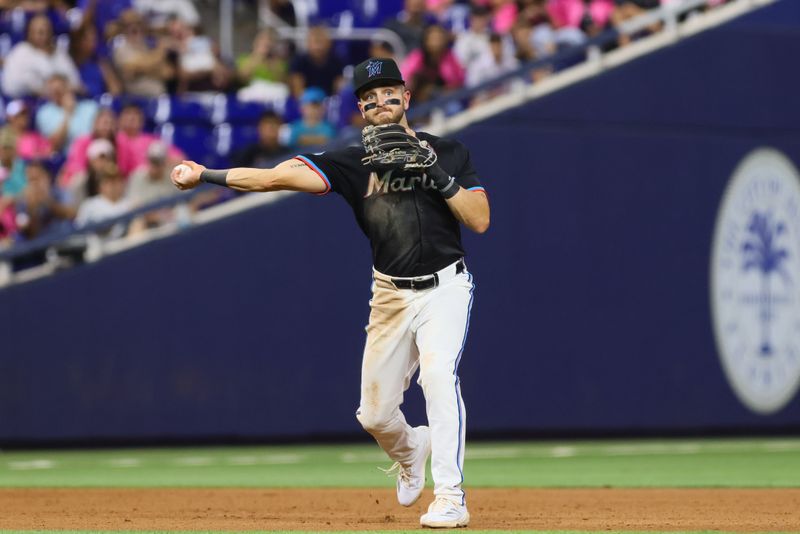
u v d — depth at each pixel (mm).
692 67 51750
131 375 44969
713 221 51781
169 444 45281
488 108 48688
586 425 49531
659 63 51188
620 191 50344
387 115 20000
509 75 48625
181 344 45375
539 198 49000
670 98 51375
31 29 53812
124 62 56000
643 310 50531
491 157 48250
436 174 19656
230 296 45812
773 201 53250
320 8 64438
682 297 51188
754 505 25281
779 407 53000
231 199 49406
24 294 44281
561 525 20469
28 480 34000
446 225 20250
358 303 47188
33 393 44281
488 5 61094
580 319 49500
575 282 49469
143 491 29953
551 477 34219
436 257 20125
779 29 53688
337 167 20312
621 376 50125
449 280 20219
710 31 52156
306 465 38812
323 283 46750
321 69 58375
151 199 48625
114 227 47469
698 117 51781
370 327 20719
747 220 52594
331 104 56375
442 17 62031
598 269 49875
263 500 27328
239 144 55781
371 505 26031
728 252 52062
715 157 51969
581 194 49688
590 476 34531
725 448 45531
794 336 53375
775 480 33094
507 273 48312
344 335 46969
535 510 24125
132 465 39000
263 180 20047
